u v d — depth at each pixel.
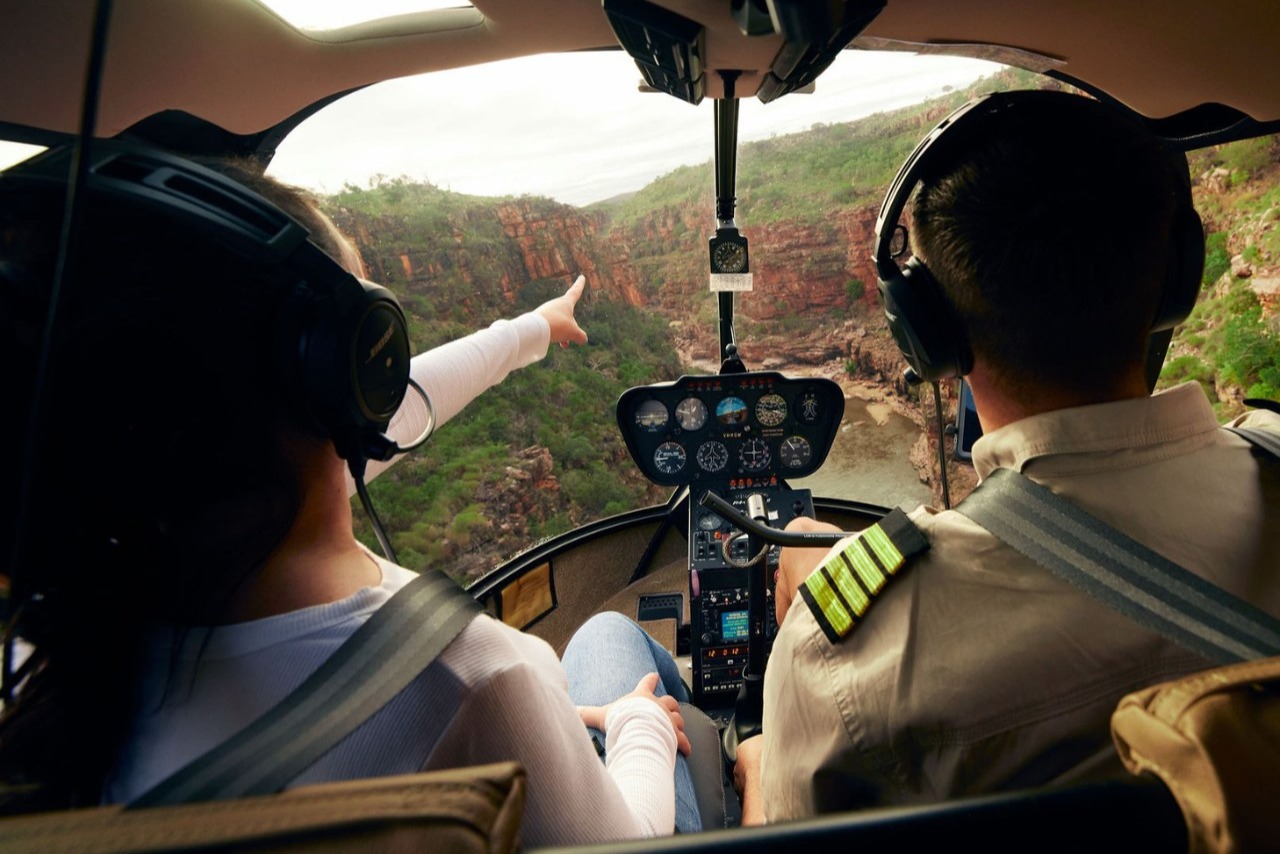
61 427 0.23
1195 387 0.36
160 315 0.24
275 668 0.28
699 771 0.87
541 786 0.31
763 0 0.37
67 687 0.26
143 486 0.25
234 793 0.23
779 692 0.42
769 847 0.21
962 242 0.34
